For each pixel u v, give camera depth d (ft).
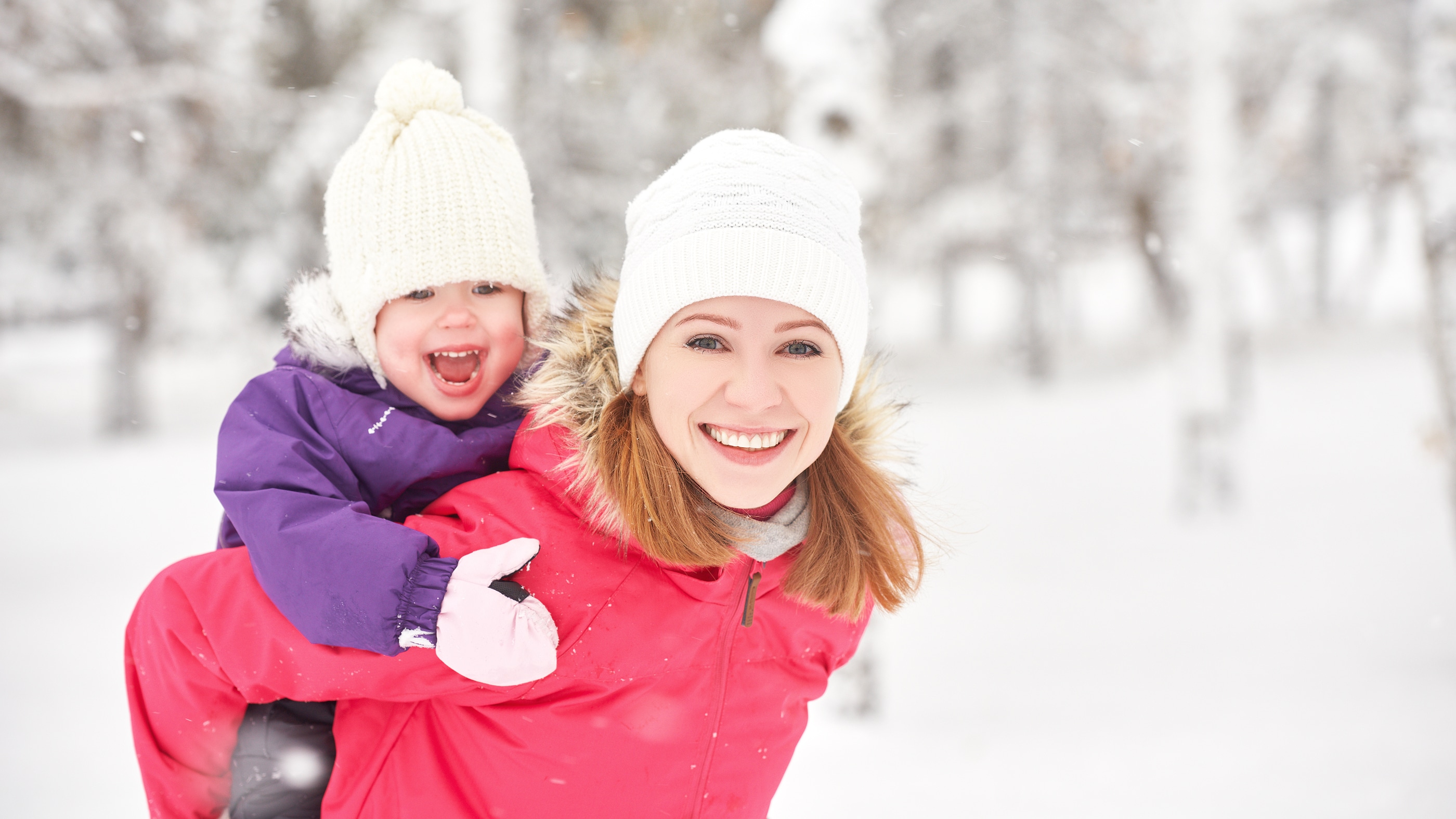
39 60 35.14
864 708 17.54
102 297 58.80
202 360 57.57
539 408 5.02
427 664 4.53
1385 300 109.40
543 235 48.11
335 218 5.88
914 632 24.08
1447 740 14.60
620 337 4.95
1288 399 63.21
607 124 50.19
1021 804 13.08
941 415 63.36
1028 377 75.77
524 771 4.82
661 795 5.02
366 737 4.89
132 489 43.39
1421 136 16.43
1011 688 19.44
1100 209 66.13
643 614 4.77
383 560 4.40
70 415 70.69
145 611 5.02
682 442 4.68
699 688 4.96
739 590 4.94
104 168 43.73
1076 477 44.09
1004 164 65.36
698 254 4.59
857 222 5.17
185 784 5.32
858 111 17.20
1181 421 37.42
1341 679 18.60
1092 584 27.96
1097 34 61.72
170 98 39.78
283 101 43.98
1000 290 138.51
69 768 14.10
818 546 5.17
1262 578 27.68
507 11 29.27
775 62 17.69
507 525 4.81
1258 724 16.33
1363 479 41.11
